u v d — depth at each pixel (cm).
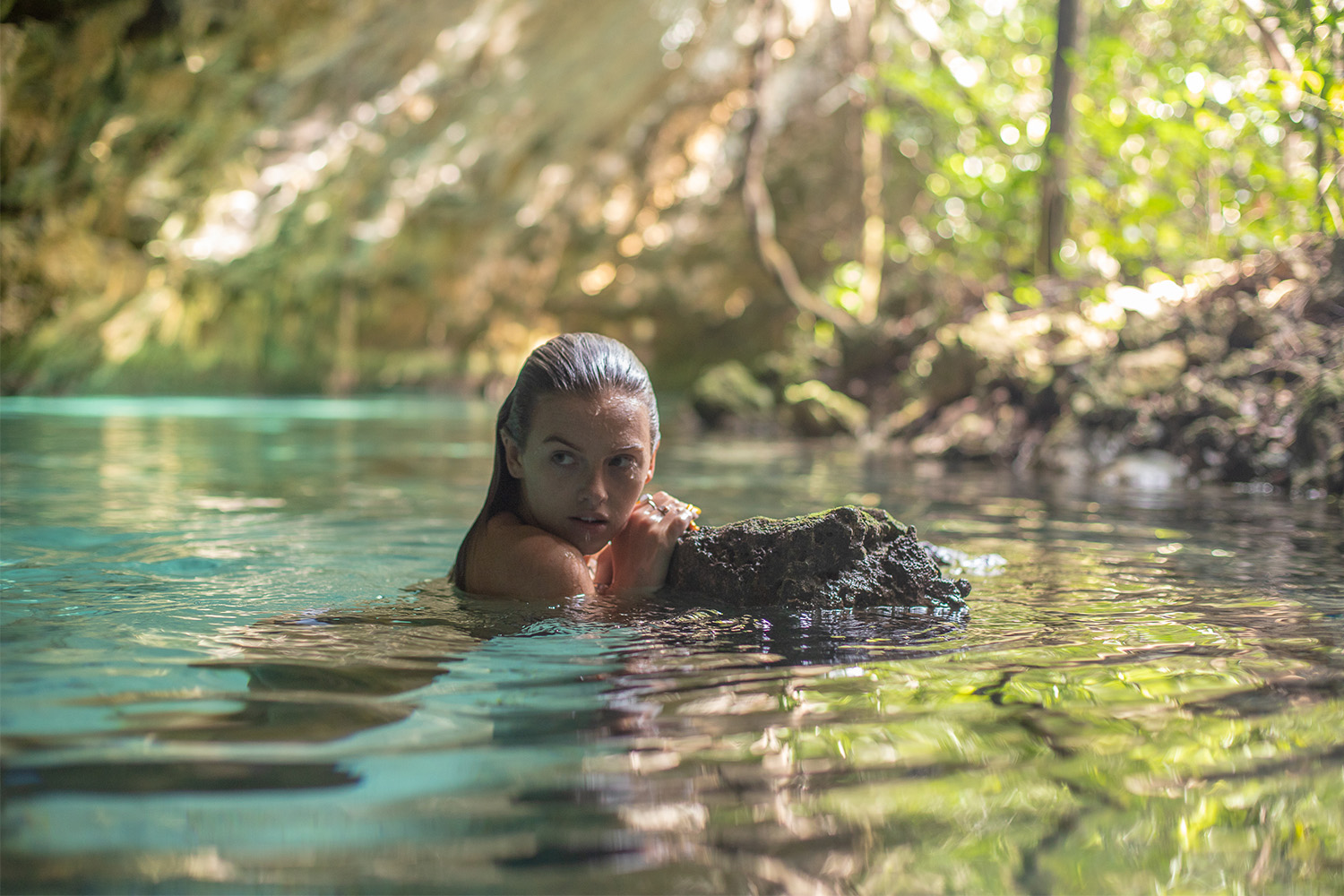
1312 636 206
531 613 223
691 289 2030
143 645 191
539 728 144
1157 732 145
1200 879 104
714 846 109
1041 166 975
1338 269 677
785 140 1978
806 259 1967
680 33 2047
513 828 112
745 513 425
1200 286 812
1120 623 221
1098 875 105
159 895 97
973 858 107
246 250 1973
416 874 102
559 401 231
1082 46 939
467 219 2100
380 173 2059
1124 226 953
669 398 1892
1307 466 553
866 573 240
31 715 147
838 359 1128
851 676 174
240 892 98
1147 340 755
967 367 837
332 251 2069
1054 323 848
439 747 136
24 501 443
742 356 1998
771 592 239
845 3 1716
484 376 2105
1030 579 280
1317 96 604
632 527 256
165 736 139
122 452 725
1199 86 870
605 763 131
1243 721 150
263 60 1641
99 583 260
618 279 2089
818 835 112
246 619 216
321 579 270
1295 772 130
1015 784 126
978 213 1205
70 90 1498
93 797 118
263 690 161
